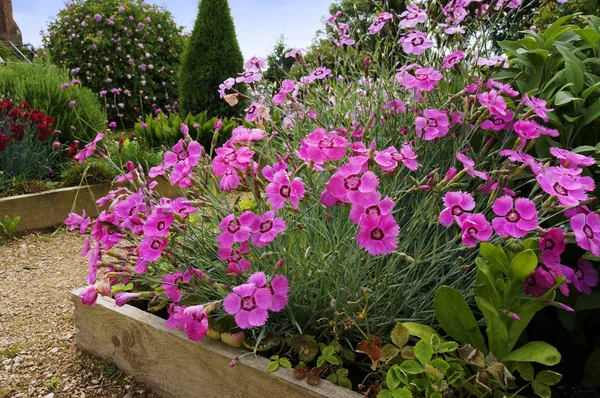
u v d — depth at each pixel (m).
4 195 4.32
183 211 1.79
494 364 1.41
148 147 6.09
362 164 1.57
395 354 1.57
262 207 1.92
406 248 2.03
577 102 2.08
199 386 1.87
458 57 2.16
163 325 1.97
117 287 2.25
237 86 7.62
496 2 2.56
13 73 6.37
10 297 3.02
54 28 10.11
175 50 10.48
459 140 2.12
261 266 1.93
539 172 1.64
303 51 2.73
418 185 1.70
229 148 1.76
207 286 1.93
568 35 2.44
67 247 3.97
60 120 5.78
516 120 1.98
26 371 2.22
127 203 1.83
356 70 2.93
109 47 9.62
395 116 2.31
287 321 1.90
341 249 1.83
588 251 1.74
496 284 1.59
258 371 1.68
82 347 2.32
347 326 1.73
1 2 18.94
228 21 7.61
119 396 2.02
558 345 2.07
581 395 1.81
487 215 2.08
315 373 1.62
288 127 2.64
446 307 1.58
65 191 4.46
